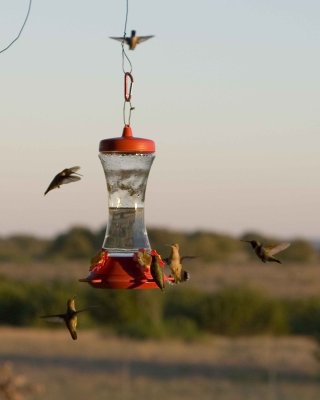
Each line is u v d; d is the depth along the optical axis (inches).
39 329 1696.6
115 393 1040.8
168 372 1203.2
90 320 1692.9
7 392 561.6
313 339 1571.1
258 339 1621.6
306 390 1072.8
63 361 1283.2
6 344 1456.7
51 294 1781.5
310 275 3486.7
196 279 3225.9
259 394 1051.3
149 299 1702.8
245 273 3614.7
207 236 4072.3
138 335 1545.3
